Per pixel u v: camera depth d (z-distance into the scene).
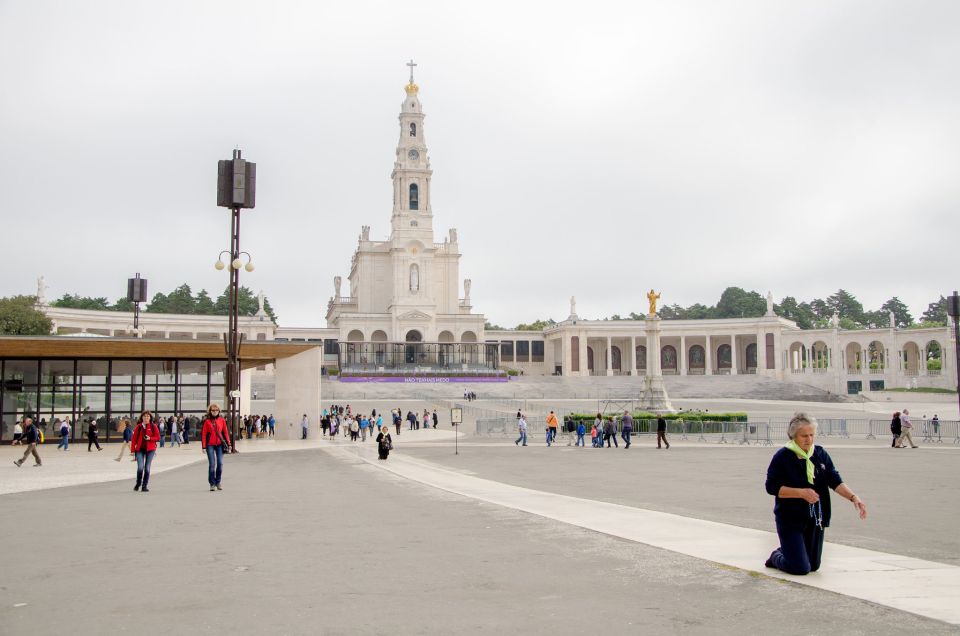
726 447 43.22
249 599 8.88
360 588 9.38
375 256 140.25
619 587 9.29
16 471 28.62
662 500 19.14
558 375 137.38
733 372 131.12
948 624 7.64
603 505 17.33
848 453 37.81
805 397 104.75
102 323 116.94
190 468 30.00
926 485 23.19
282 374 52.56
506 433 56.44
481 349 129.12
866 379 114.75
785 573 9.77
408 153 135.12
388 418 76.56
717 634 7.40
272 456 37.62
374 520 15.14
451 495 19.73
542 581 9.66
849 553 11.48
